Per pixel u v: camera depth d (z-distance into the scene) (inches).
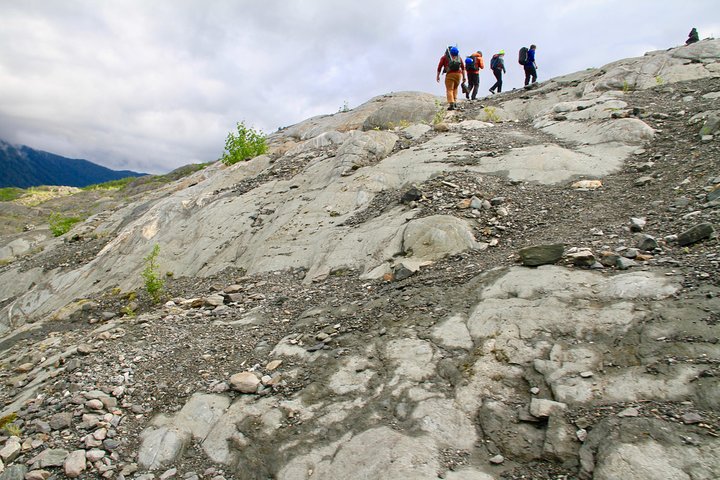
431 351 208.1
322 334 248.1
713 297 182.7
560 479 143.9
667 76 556.4
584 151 413.4
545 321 201.3
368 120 715.4
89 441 204.8
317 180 493.0
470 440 164.4
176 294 398.3
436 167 421.7
